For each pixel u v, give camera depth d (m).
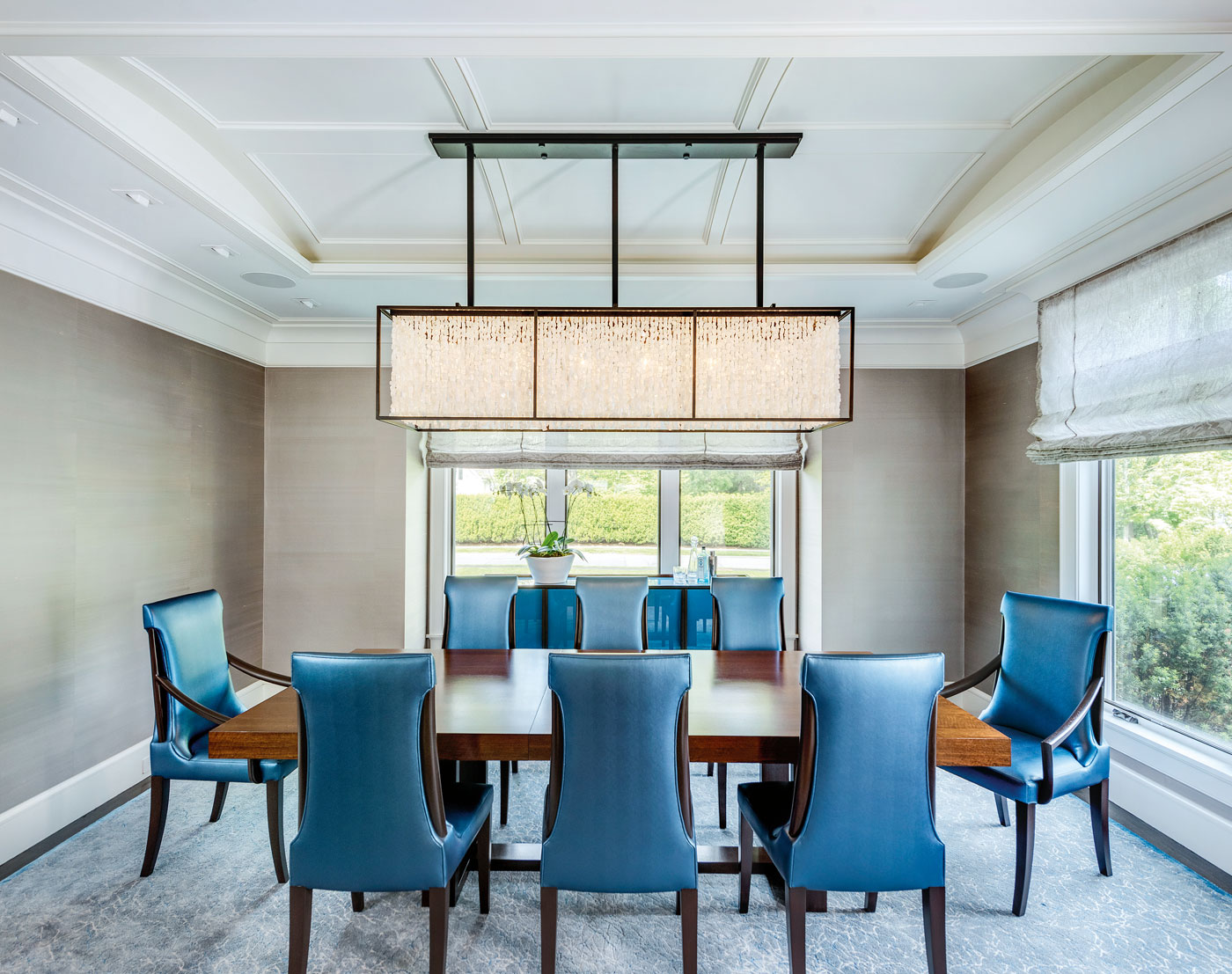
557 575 4.37
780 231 2.99
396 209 2.80
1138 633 2.85
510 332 2.29
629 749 1.68
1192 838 2.48
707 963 1.94
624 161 2.43
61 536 2.70
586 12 1.48
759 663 2.78
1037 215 2.46
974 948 2.00
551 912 1.73
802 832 1.73
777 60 1.86
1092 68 1.89
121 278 2.99
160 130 2.12
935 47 1.57
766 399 2.29
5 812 2.44
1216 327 2.23
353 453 4.27
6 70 1.64
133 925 2.08
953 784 3.17
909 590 4.26
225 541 3.84
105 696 2.92
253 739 1.90
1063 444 2.96
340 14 1.47
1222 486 2.45
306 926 1.73
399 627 4.25
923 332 4.21
